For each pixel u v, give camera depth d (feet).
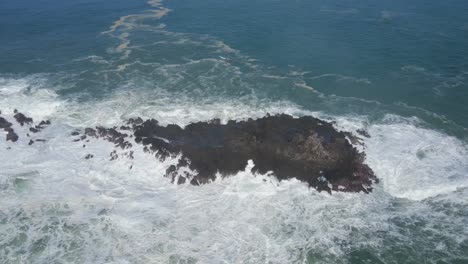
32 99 139.64
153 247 84.69
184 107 133.08
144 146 113.09
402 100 138.21
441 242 86.79
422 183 100.68
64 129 123.13
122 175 104.73
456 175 103.14
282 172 103.71
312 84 148.15
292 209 94.79
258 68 160.86
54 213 92.94
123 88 146.61
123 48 182.29
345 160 105.29
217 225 90.38
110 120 126.93
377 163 107.14
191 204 96.02
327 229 89.76
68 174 104.73
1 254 82.43
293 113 129.90
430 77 152.15
